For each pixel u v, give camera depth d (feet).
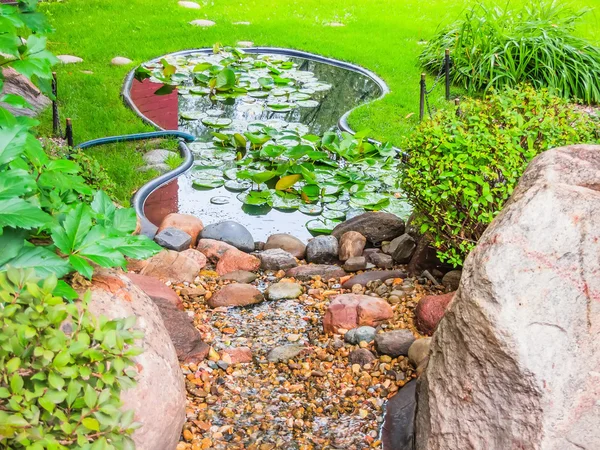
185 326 12.53
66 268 8.39
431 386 9.13
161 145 22.43
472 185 13.70
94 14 36.45
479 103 16.75
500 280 8.06
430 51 30.63
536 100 16.10
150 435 8.71
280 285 15.17
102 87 26.22
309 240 17.24
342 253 16.76
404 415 10.97
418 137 15.16
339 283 15.71
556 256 8.05
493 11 30.50
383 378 12.12
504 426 8.12
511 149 13.92
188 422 10.90
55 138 21.17
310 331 13.73
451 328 8.86
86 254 8.46
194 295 14.88
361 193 20.15
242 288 14.75
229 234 17.26
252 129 24.68
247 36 34.76
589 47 28.35
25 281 7.54
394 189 20.52
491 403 8.25
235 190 20.44
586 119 16.20
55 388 7.36
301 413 11.30
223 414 11.19
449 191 13.74
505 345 7.95
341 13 39.32
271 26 36.45
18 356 7.31
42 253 8.39
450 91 27.61
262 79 29.30
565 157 9.24
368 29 36.17
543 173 9.11
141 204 18.86
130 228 9.43
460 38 28.73
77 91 25.41
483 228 14.35
